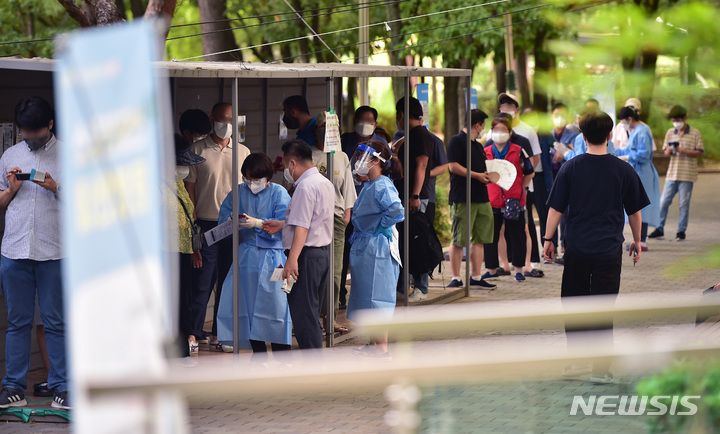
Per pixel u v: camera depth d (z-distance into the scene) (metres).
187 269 12.20
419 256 15.95
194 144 13.66
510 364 3.64
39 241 10.49
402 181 16.20
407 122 15.51
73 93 3.29
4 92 12.26
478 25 27.92
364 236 12.91
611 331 7.46
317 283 11.79
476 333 6.14
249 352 13.59
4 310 12.11
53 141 10.55
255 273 12.37
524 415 5.88
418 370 3.52
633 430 6.01
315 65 14.00
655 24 3.49
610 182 11.73
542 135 4.04
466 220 18.11
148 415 3.28
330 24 34.31
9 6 33.06
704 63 3.49
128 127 3.29
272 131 17.73
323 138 14.59
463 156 18.05
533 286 19.30
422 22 29.55
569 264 11.94
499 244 20.69
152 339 3.33
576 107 3.74
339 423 10.10
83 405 3.27
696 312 4.46
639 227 11.98
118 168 3.30
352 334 14.45
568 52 3.67
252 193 12.43
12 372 10.71
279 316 12.21
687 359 5.24
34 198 10.49
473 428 5.76
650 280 4.51
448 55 29.86
